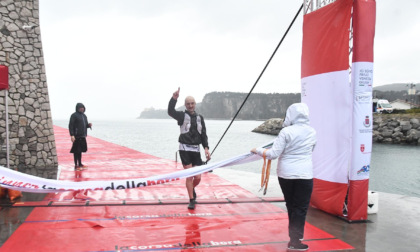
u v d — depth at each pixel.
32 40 10.05
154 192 7.10
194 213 5.64
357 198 5.37
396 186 12.80
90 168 10.48
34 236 4.46
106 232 4.66
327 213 5.85
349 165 5.39
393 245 4.49
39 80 10.21
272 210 5.91
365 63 5.25
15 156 9.96
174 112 5.71
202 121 5.96
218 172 9.75
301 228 4.17
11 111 9.87
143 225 4.98
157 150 28.31
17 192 6.25
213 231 4.81
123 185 5.52
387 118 43.56
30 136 10.15
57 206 5.83
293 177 4.09
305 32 6.25
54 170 9.75
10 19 9.71
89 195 6.68
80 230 4.71
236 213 5.70
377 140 42.75
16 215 5.31
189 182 5.85
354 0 5.21
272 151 4.16
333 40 5.59
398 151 30.39
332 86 5.63
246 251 4.15
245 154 5.45
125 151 15.53
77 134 9.86
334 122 5.63
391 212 5.96
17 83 9.89
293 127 4.19
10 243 4.21
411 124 41.06
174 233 4.69
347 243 4.52
